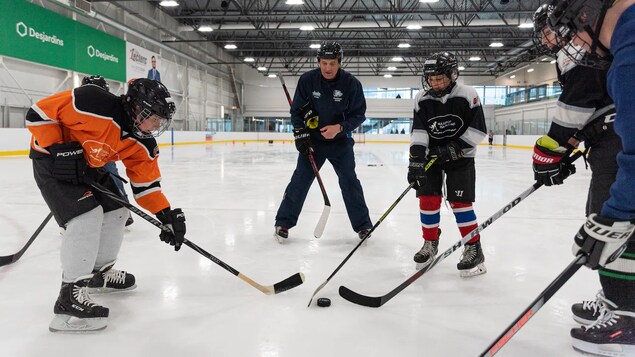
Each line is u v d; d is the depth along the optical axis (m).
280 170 7.77
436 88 2.11
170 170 7.61
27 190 4.90
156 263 2.34
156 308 1.74
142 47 16.64
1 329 1.55
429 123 2.21
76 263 1.55
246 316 1.67
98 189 1.61
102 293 1.91
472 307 1.77
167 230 1.77
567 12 1.07
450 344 1.45
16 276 2.12
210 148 16.34
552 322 1.63
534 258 2.48
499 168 8.80
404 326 1.58
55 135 1.52
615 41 0.99
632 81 0.92
